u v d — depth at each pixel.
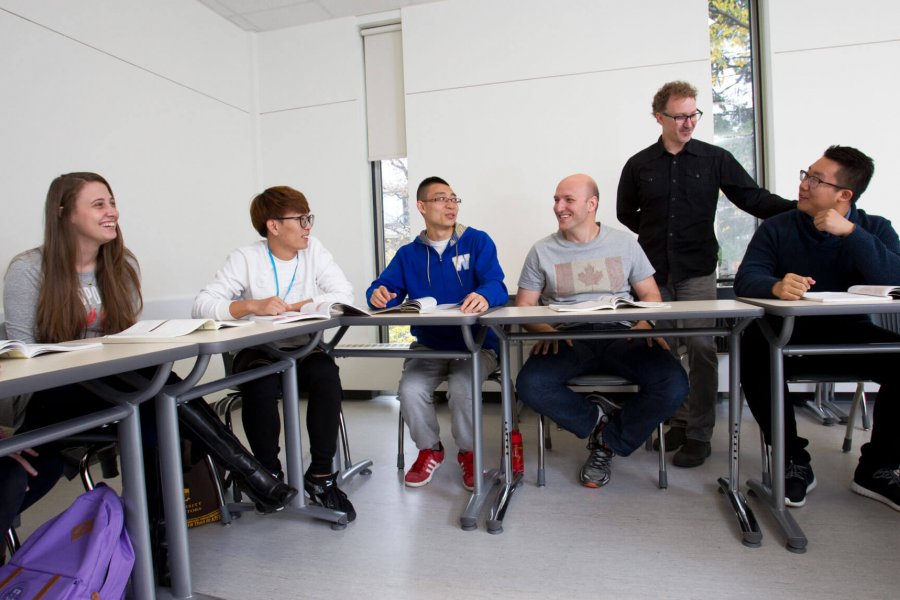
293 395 1.71
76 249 1.53
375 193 3.97
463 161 3.54
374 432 2.95
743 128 3.36
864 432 2.54
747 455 2.28
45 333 1.50
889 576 1.33
